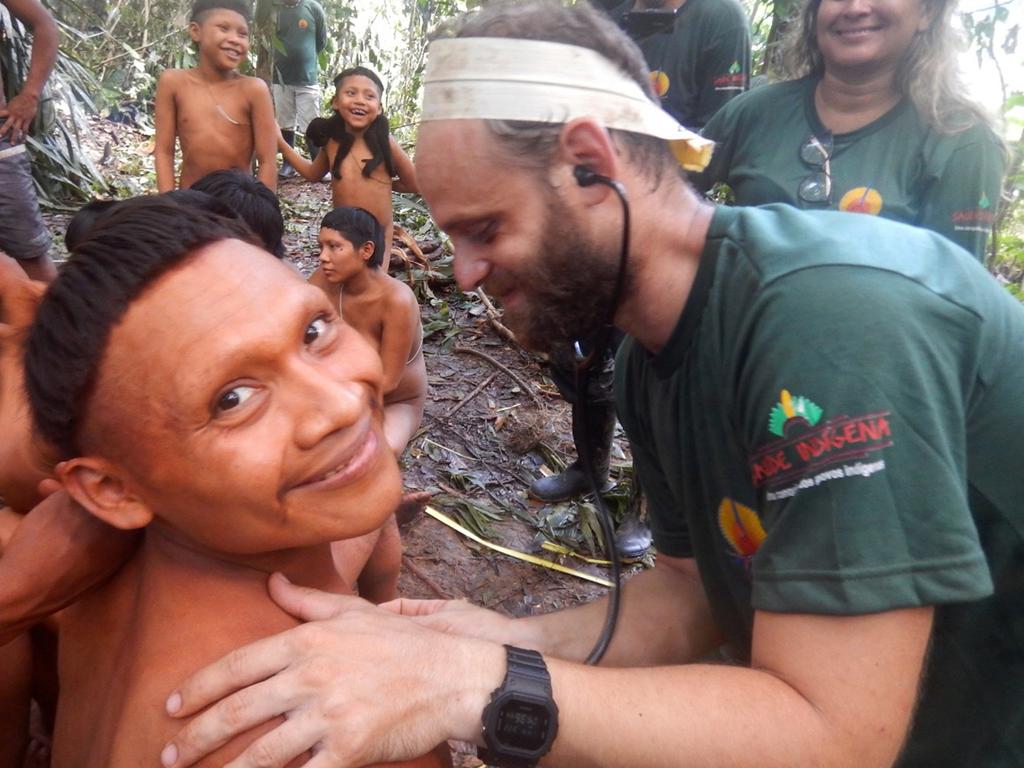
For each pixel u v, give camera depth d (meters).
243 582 0.92
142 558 0.95
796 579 0.83
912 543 0.80
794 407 0.83
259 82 3.92
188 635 0.87
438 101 0.89
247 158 4.00
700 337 0.96
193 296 0.76
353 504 0.83
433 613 1.24
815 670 0.83
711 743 0.83
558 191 0.88
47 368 0.78
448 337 4.12
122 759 0.83
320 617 0.90
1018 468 0.93
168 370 0.74
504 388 3.77
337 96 3.77
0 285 1.13
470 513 2.87
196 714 0.82
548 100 0.86
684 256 0.96
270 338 0.76
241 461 0.76
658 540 1.37
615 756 0.85
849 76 1.90
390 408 2.58
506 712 0.84
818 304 0.84
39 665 1.26
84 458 0.81
